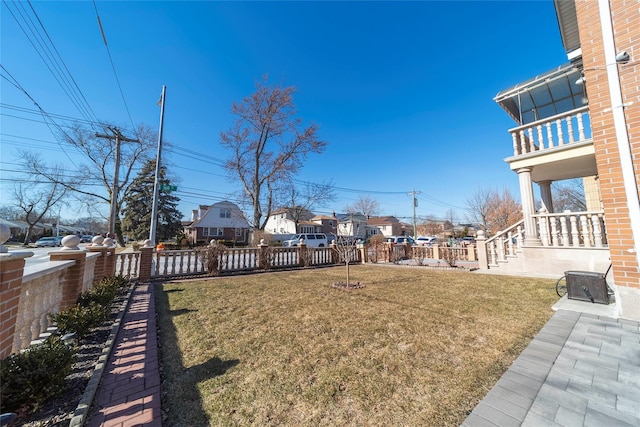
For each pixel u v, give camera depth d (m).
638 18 3.70
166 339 3.38
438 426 1.79
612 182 3.81
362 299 5.40
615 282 3.80
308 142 22.75
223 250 9.41
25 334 2.90
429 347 3.06
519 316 4.11
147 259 7.89
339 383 2.35
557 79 7.48
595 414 1.80
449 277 8.05
